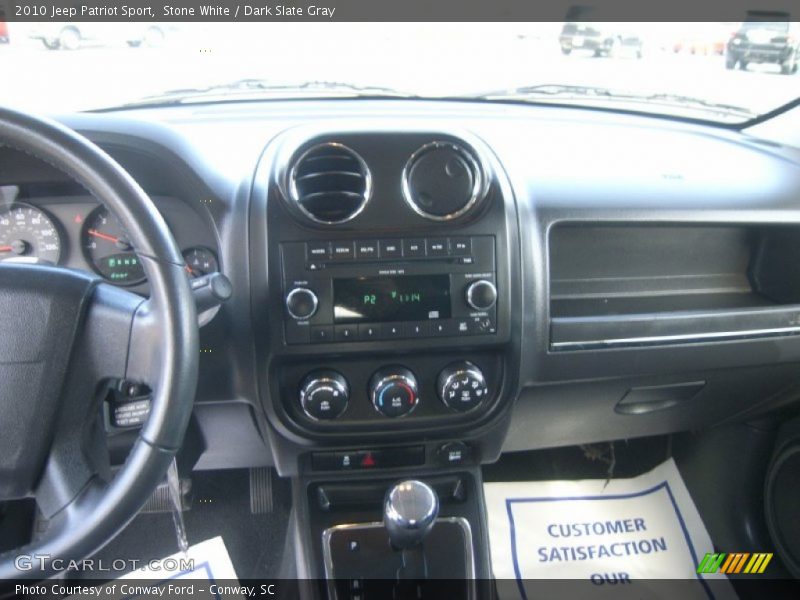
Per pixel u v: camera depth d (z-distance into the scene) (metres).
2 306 0.74
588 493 1.50
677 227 1.15
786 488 1.36
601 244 1.22
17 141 0.71
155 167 1.04
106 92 1.22
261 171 1.02
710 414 1.37
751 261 1.30
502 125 1.32
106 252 1.09
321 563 1.14
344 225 0.98
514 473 1.60
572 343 1.10
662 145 1.31
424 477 1.17
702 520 1.53
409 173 0.99
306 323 1.00
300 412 1.06
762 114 1.38
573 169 1.16
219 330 1.01
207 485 1.52
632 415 1.31
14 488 0.78
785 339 1.18
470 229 1.01
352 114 1.29
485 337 1.04
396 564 1.14
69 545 0.71
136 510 0.72
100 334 0.75
